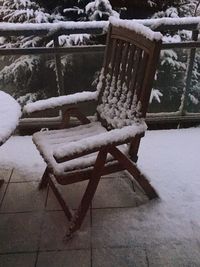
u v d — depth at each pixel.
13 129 1.67
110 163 1.93
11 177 2.38
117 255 1.77
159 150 2.61
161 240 1.84
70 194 2.21
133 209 2.05
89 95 2.11
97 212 2.04
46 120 2.91
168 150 2.61
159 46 1.64
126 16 3.83
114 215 2.02
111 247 1.81
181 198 2.12
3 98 1.92
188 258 1.74
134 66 1.83
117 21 1.96
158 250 1.79
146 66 1.72
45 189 2.25
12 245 1.86
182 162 2.47
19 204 2.14
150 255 1.76
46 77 2.69
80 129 2.11
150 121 2.94
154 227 1.92
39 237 1.90
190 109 2.94
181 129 2.91
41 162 2.53
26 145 2.74
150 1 3.70
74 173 1.82
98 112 2.15
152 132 2.86
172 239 1.84
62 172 1.77
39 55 2.58
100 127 2.13
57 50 2.53
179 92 2.83
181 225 1.93
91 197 1.85
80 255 1.78
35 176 2.38
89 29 2.46
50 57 2.60
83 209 1.86
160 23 2.43
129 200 2.12
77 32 2.47
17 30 2.41
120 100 1.95
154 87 2.79
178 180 2.28
